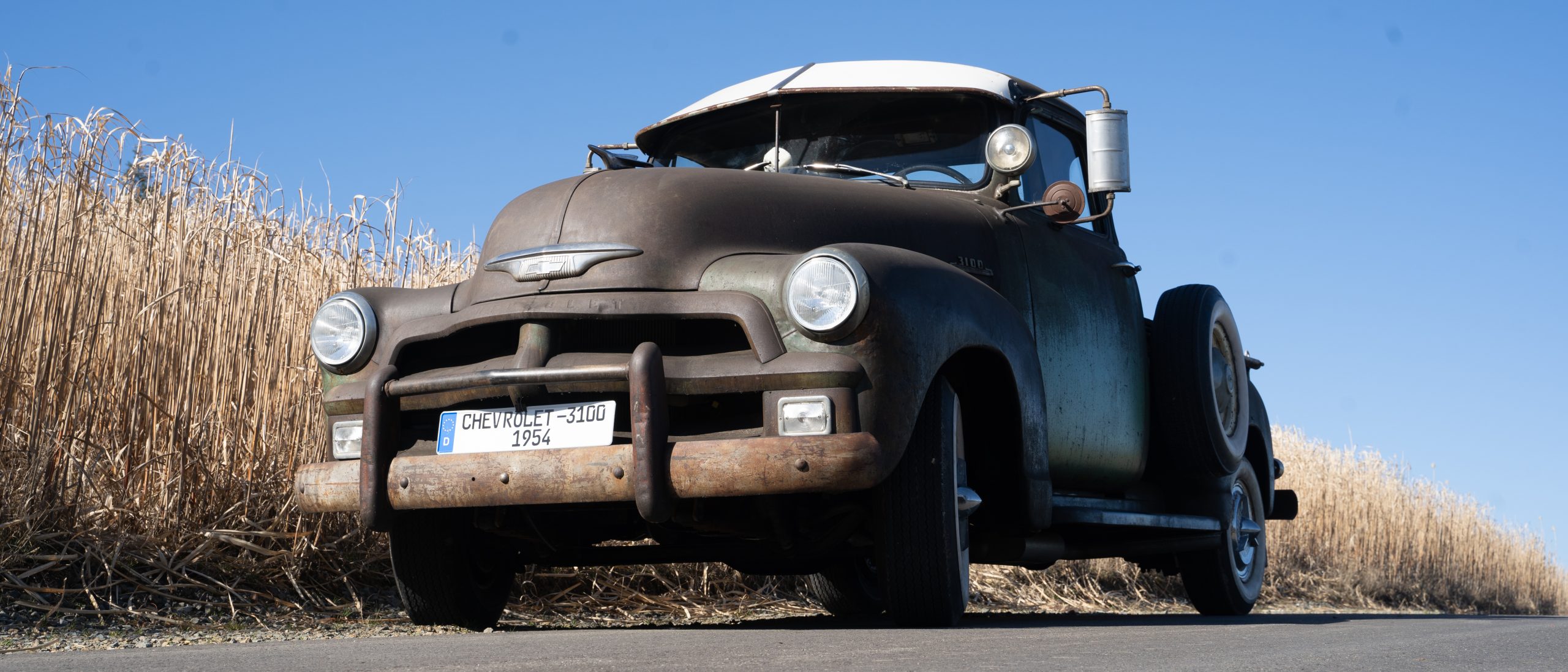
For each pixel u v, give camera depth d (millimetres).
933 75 4668
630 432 3457
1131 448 4965
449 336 3660
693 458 3211
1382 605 12969
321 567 4859
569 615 5180
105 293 4793
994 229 4312
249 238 5305
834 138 4605
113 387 4789
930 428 3465
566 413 3408
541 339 3453
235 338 5086
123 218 5066
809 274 3277
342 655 2750
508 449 3436
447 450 3521
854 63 4797
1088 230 5008
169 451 4738
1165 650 2863
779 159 4633
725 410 3480
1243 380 5590
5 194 4648
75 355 4711
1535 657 2848
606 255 3494
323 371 3793
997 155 4355
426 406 3572
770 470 3174
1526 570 19109
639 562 4148
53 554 4234
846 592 5430
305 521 4887
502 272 3602
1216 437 5137
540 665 2457
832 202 3877
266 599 4543
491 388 3430
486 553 4160
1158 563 5656
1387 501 14945
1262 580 6047
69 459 4398
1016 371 3750
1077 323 4609
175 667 2531
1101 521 4406
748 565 4586
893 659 2582
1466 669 2566
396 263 5895
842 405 3209
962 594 3568
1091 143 4363
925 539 3441
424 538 3922
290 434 5172
